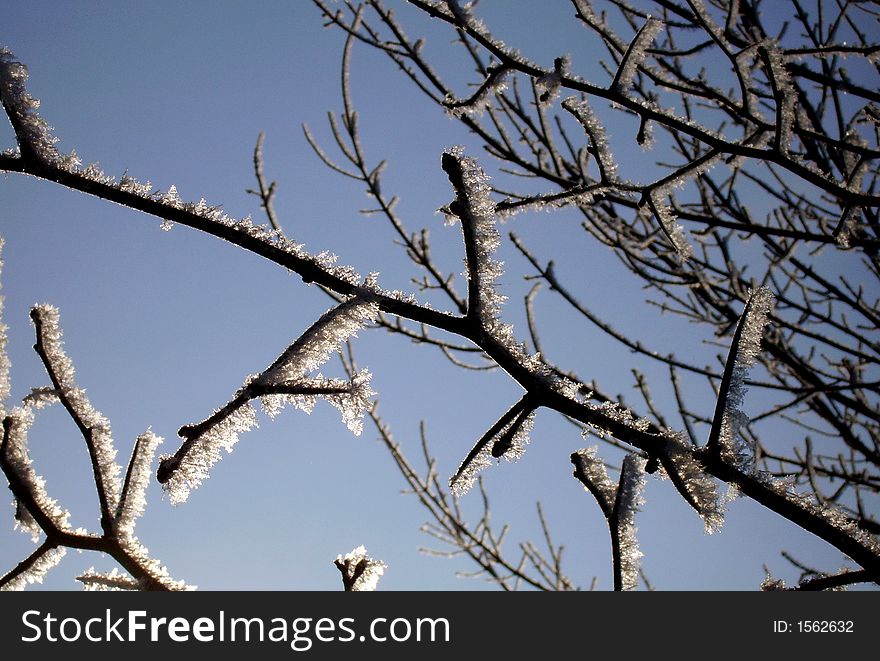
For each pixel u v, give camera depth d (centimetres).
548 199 198
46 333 141
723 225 286
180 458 120
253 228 134
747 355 128
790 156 220
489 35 207
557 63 203
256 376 124
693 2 219
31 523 136
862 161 231
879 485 347
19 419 138
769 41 212
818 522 123
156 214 132
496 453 128
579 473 143
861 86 254
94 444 137
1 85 133
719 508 119
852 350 334
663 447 123
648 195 201
